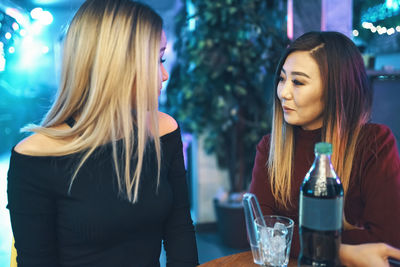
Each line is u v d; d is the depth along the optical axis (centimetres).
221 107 286
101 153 102
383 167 104
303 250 80
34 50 712
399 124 230
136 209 102
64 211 99
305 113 106
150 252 108
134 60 100
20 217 96
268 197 122
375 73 238
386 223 98
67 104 102
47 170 97
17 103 704
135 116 112
